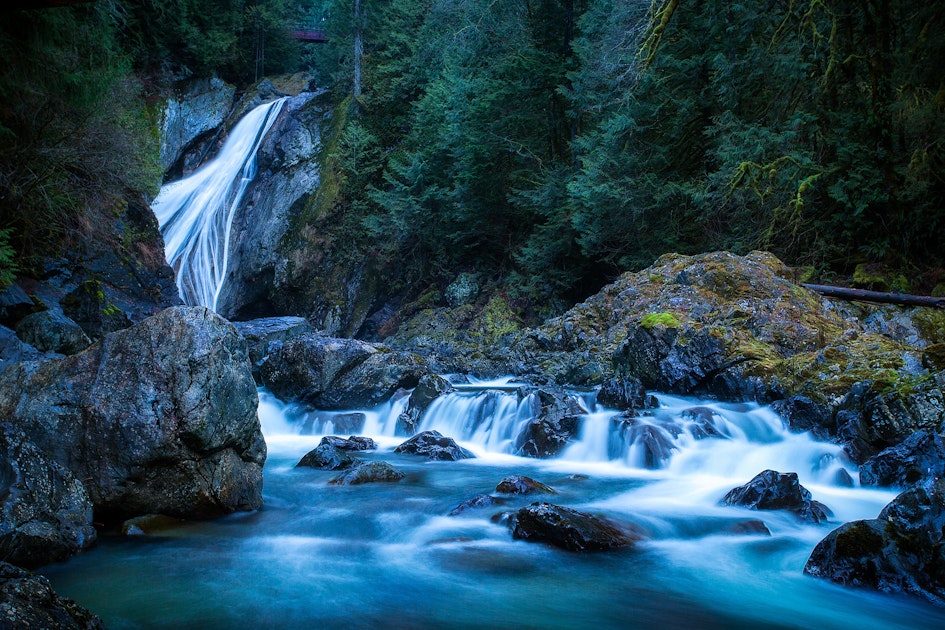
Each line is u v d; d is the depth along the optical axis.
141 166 17.30
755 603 4.28
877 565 4.45
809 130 15.88
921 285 14.06
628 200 17.09
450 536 5.49
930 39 15.66
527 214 24.03
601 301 16.73
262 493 6.84
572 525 5.24
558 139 23.81
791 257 16.25
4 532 4.43
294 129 31.86
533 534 5.37
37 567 4.70
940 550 4.30
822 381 8.97
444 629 3.84
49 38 12.24
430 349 19.95
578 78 20.05
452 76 23.55
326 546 5.28
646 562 4.97
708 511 6.18
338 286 28.28
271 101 35.41
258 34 39.41
